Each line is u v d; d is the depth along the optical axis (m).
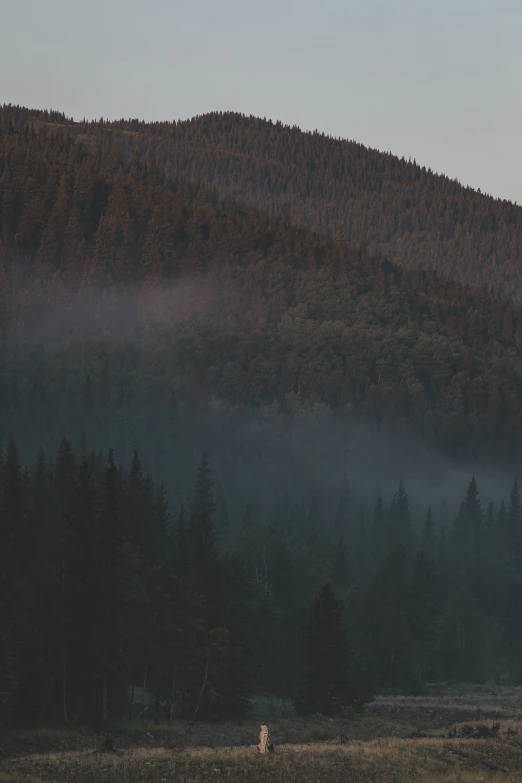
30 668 69.44
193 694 78.62
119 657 70.00
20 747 59.44
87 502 73.50
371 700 87.56
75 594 70.56
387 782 46.19
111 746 52.31
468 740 57.97
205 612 85.75
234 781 45.22
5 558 86.06
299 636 95.75
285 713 90.00
